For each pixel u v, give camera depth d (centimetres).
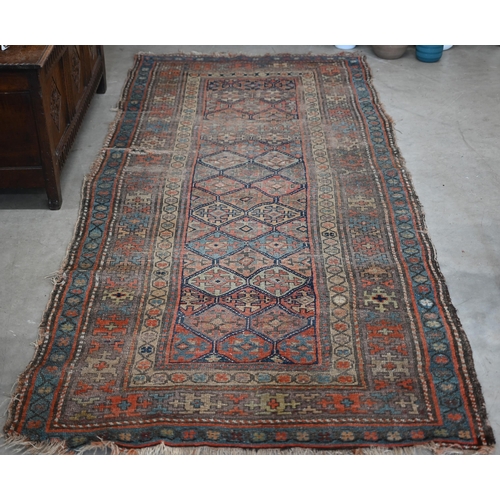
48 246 338
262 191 381
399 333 285
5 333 287
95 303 300
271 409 252
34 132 340
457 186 389
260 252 333
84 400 254
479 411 250
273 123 451
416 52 543
